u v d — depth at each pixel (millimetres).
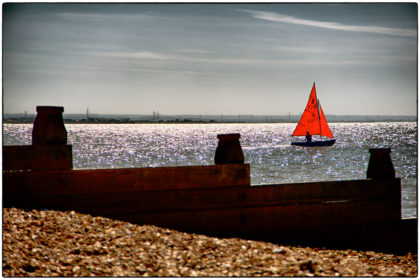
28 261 6141
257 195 8766
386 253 9227
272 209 8812
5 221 7004
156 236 7668
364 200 9344
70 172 7926
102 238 7230
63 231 7176
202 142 117438
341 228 9195
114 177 8094
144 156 69812
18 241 6559
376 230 9383
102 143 108938
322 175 45188
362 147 88938
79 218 7711
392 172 9578
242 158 8812
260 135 173875
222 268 6801
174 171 8359
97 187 8016
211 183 8539
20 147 7762
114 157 67562
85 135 170750
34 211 7586
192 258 7070
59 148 7965
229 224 8586
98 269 6305
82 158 65438
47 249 6590
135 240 7367
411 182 34969
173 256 7062
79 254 6664
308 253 8086
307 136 76312
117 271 6336
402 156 65875
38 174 7777
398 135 165250
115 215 8086
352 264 7789
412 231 9594
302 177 43562
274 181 40469
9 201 7633
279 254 7684
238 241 8117
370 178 9570
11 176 7648
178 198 8375
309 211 9016
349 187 9266
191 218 8398
